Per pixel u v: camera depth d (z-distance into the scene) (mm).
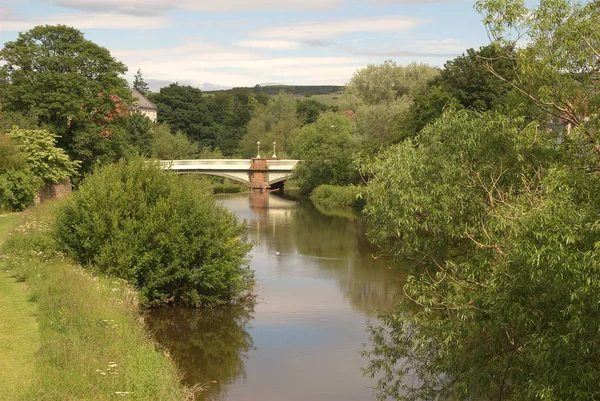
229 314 21125
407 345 15141
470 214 13211
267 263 30656
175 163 77688
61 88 48719
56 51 51250
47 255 20859
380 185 14164
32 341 13258
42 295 16219
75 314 14773
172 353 17156
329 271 28641
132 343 14055
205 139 118000
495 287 10578
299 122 107812
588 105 12023
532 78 12852
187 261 21250
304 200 70438
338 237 39844
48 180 43469
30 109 48156
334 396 14453
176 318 20453
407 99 69875
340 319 20625
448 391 13273
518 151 13133
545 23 12266
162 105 116000
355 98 78938
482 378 11469
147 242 21141
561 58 12148
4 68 49062
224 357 16906
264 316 20969
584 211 9477
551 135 13547
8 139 39312
